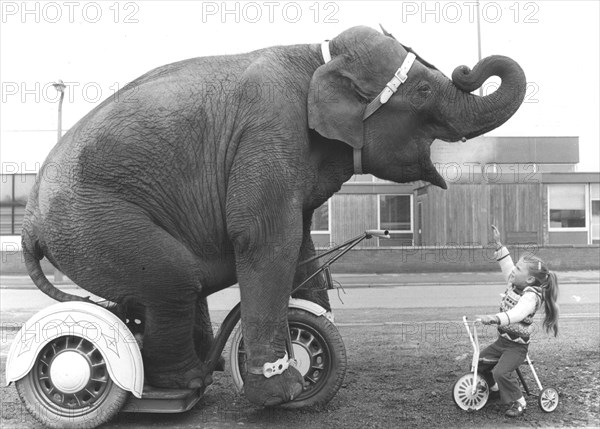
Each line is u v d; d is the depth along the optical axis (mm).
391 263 29516
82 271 5652
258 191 5500
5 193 30734
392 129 5832
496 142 30578
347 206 33125
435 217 29922
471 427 5766
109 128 5605
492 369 6398
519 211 30391
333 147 5938
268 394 5598
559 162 32812
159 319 5734
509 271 6641
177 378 5891
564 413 6223
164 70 5969
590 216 32125
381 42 5828
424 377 7715
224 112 5715
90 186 5547
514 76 5793
